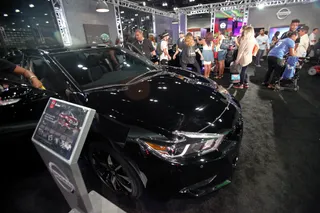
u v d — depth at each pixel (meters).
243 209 1.31
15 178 1.66
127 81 1.77
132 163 1.17
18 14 5.13
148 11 9.67
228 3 9.45
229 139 1.28
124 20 8.97
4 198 1.50
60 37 5.90
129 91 1.55
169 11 11.70
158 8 11.25
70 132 0.75
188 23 12.42
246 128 2.37
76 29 6.23
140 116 1.23
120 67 2.17
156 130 1.14
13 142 1.52
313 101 3.12
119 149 1.19
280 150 1.91
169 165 1.08
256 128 2.36
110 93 1.51
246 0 8.86
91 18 6.66
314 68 4.81
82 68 1.84
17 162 1.62
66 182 0.88
